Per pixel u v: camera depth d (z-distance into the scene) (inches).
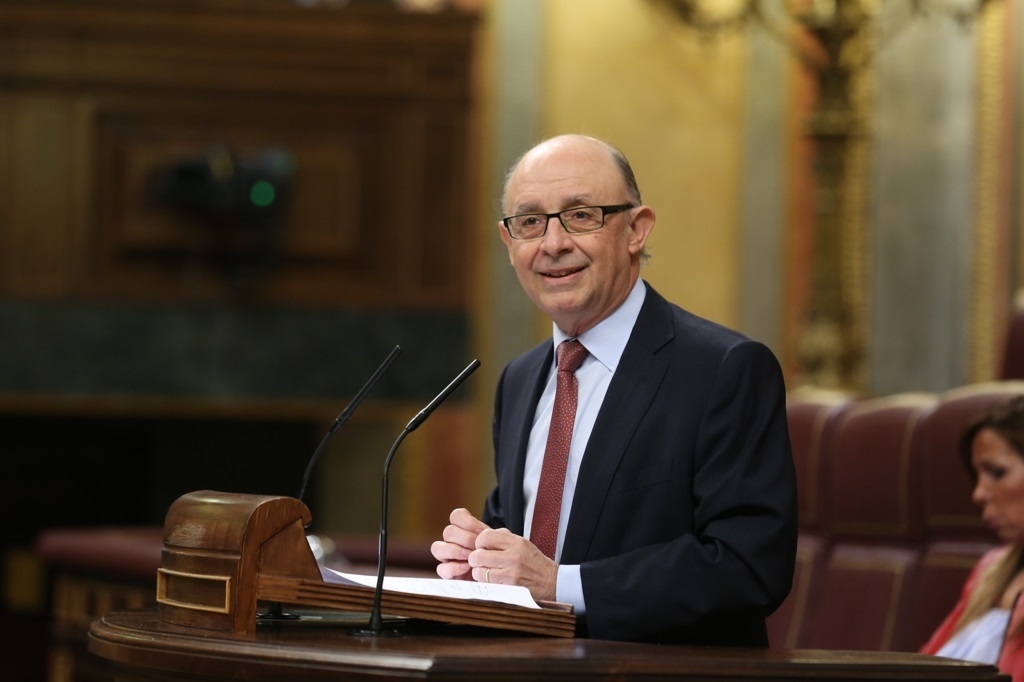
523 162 307.1
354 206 944.3
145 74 928.3
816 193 838.5
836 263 834.8
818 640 480.1
